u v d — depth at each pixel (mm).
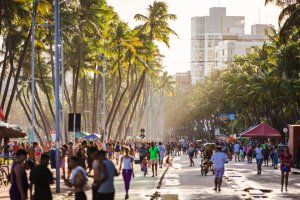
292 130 67500
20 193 20828
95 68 109375
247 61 129750
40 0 60562
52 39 96562
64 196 34094
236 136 152375
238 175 54875
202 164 56031
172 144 120375
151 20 114188
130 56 112188
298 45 89688
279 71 95688
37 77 117688
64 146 45719
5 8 52312
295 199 32969
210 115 199125
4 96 80062
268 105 113750
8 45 81500
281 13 64312
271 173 58219
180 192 37250
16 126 34094
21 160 20703
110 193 19969
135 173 58438
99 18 97312
